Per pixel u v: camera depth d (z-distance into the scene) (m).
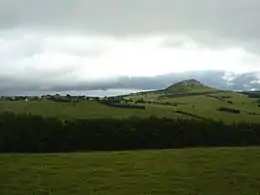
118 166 52.00
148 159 55.69
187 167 51.28
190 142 116.38
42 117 116.38
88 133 107.75
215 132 121.06
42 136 102.94
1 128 103.44
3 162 52.78
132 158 56.44
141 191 42.56
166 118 127.00
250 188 43.88
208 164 52.47
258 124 134.50
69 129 107.12
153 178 46.94
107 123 114.25
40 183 44.69
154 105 197.88
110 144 107.25
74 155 58.84
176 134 116.94
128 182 45.47
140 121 119.69
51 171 49.22
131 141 110.56
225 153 58.62
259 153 58.59
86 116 131.88
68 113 136.62
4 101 154.12
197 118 151.12
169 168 50.94
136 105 176.50
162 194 41.72
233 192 42.56
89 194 41.47
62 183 44.84
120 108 160.50
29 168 50.22
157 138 113.88
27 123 107.25
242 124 133.50
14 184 44.09
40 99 169.00
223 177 47.34
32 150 99.38
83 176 47.44
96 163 53.34
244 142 121.25
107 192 42.16
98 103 167.12
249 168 50.72
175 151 61.22
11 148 98.44
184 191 42.72
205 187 44.09
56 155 58.62
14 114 121.31
